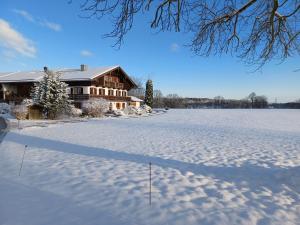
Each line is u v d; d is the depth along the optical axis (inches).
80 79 1493.6
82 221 171.0
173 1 233.5
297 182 251.4
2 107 1407.5
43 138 546.3
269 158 373.1
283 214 188.1
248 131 780.6
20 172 279.4
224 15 261.3
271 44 269.9
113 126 863.7
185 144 500.7
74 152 397.4
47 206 192.9
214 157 377.7
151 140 549.0
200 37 279.0
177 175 279.4
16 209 187.0
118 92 1910.7
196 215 183.8
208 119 1417.3
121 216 179.5
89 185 241.0
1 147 428.1
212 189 237.1
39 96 1143.0
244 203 206.5
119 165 318.7
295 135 687.1
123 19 230.5
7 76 1775.3
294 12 249.9
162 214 184.1
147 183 250.1
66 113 1208.2
